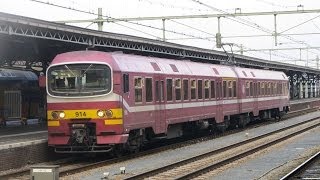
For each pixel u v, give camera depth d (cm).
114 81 1759
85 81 1775
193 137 2789
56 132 1788
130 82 1853
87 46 2583
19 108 3459
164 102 2138
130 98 1847
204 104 2575
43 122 3500
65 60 1806
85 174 1515
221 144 2380
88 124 1772
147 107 1978
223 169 1591
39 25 2139
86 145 1767
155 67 2092
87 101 1758
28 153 1711
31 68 3588
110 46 2708
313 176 1422
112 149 1778
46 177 1020
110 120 1748
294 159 1803
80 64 1784
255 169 1568
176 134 2344
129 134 1888
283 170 1552
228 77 2947
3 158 1582
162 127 2112
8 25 2058
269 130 3136
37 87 3584
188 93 2392
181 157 1909
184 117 2336
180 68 2350
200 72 2564
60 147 1800
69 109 1773
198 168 1608
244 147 2261
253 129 3238
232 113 2991
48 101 1806
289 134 2741
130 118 1838
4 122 3141
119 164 1727
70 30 2319
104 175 1423
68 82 1788
